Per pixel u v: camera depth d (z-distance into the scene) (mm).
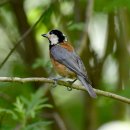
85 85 9734
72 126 14422
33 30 13977
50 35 11641
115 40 13875
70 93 15602
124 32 13828
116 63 14102
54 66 10898
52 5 13344
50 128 13672
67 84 9961
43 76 13719
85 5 13578
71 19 13977
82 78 10047
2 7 14594
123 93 11250
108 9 12070
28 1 15078
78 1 13617
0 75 12367
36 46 14016
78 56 10852
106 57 13867
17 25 14219
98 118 14570
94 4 12938
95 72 13773
